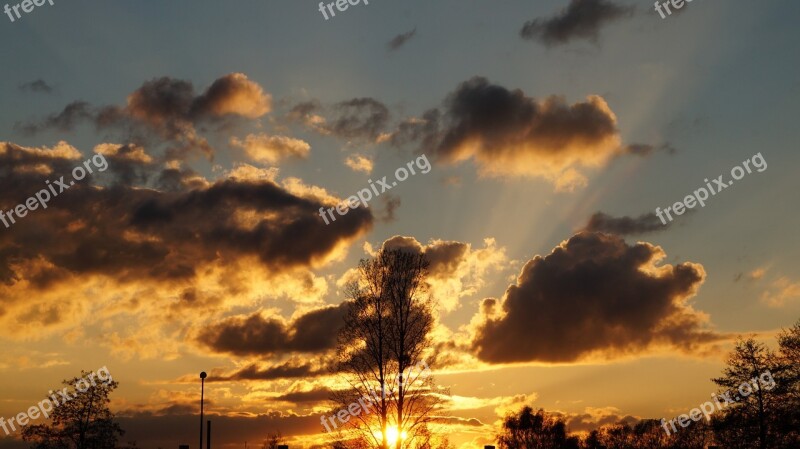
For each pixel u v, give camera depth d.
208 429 60.28
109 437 62.22
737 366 74.19
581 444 110.88
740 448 72.50
